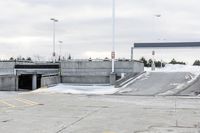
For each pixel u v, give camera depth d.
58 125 13.75
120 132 12.22
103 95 29.28
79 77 42.88
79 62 42.78
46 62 48.56
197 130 12.56
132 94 29.95
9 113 17.45
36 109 19.19
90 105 21.20
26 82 47.41
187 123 14.12
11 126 13.54
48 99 25.42
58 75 43.22
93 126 13.48
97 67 42.31
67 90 33.47
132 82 38.22
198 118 15.51
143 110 18.59
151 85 35.69
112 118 15.62
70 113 17.42
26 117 16.02
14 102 23.23
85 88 35.25
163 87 34.09
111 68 42.06
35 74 45.28
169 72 47.50
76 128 13.06
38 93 31.25
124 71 42.09
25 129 12.87
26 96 28.25
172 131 12.37
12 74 44.44
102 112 17.78
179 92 30.77
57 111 18.27
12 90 40.28
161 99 25.62
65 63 43.19
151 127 13.20
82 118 15.66
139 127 13.21
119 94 30.05
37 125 13.77
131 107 20.11
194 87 33.28
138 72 46.28
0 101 23.95
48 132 12.28
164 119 15.23
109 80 41.78
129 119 15.28
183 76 42.03
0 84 39.97
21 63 46.91
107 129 12.81
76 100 24.62
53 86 37.66
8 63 46.25
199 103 22.59
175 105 21.27
